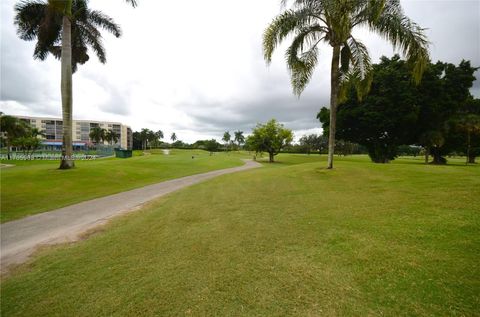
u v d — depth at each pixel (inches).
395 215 201.2
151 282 128.9
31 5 655.1
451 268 119.3
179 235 200.1
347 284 115.0
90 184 517.0
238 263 143.3
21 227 255.0
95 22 717.9
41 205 350.6
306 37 442.0
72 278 140.6
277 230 194.5
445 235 154.9
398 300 100.9
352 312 96.3
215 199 338.6
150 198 394.9
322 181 377.7
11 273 154.7
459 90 969.5
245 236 186.5
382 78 906.1
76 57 768.9
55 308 113.4
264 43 431.8
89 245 193.2
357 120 978.1
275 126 1599.4
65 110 626.5
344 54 477.7
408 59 392.2
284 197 309.7
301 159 1865.2
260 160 1807.3
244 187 411.8
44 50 722.8
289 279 122.8
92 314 106.8
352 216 210.8
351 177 382.9
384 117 890.1
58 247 195.3
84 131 4633.4
